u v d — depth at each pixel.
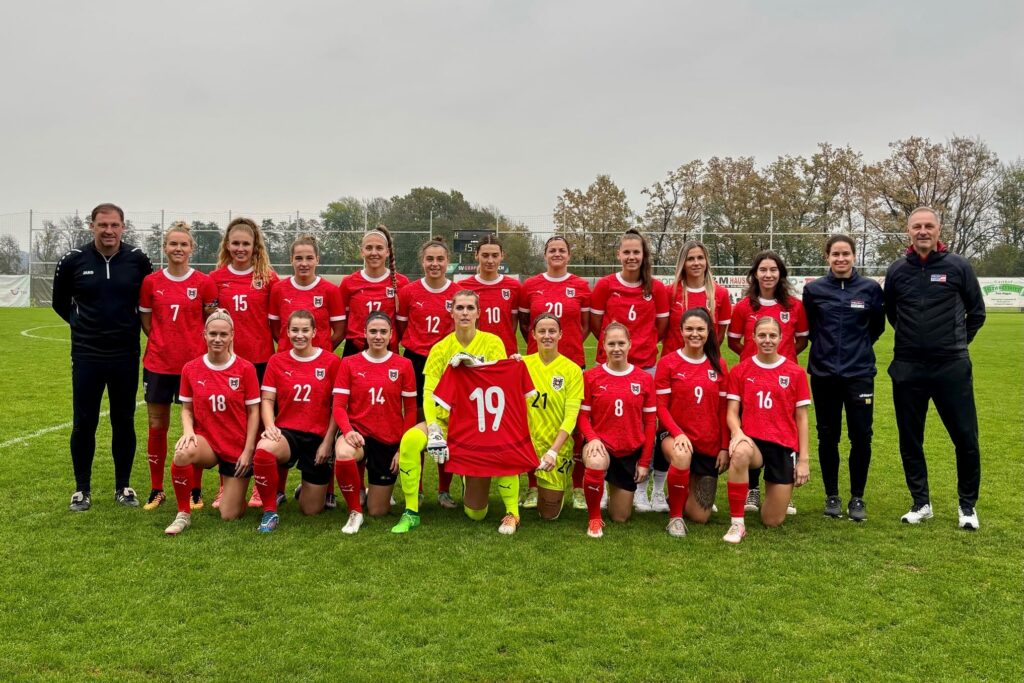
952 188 44.00
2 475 6.28
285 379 5.29
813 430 8.64
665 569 4.32
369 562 4.38
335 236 32.53
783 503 5.17
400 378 5.38
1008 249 45.16
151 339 5.67
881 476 6.72
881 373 13.94
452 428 5.25
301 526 5.09
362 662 3.21
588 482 5.00
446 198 52.25
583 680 3.09
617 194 44.66
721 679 3.11
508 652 3.31
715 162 44.28
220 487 5.62
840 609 3.78
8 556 4.42
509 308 6.43
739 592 3.98
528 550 4.63
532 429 5.45
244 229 5.94
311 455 5.32
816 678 3.12
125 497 5.56
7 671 3.11
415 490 5.12
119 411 5.60
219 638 3.41
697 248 6.18
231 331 5.22
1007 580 4.18
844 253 5.50
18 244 34.31
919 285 5.25
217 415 5.23
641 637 3.46
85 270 5.44
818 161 44.69
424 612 3.70
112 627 3.51
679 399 5.33
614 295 6.22
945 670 3.19
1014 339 20.33
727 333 6.43
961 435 5.17
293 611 3.70
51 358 14.59
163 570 4.21
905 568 4.38
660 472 5.74
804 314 5.85
